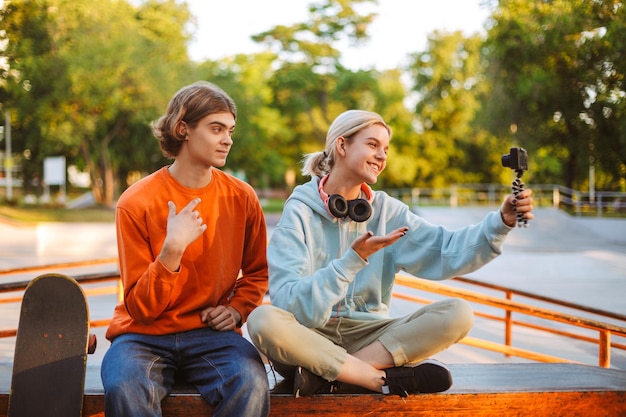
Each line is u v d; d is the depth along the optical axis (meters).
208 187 2.54
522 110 21.84
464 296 3.86
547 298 4.58
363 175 2.54
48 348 2.28
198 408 2.27
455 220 23.14
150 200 2.47
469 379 2.51
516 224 2.39
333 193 2.62
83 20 28.58
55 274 2.30
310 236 2.54
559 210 22.64
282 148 49.78
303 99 47.03
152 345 2.38
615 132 17.80
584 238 18.73
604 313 4.10
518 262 12.89
